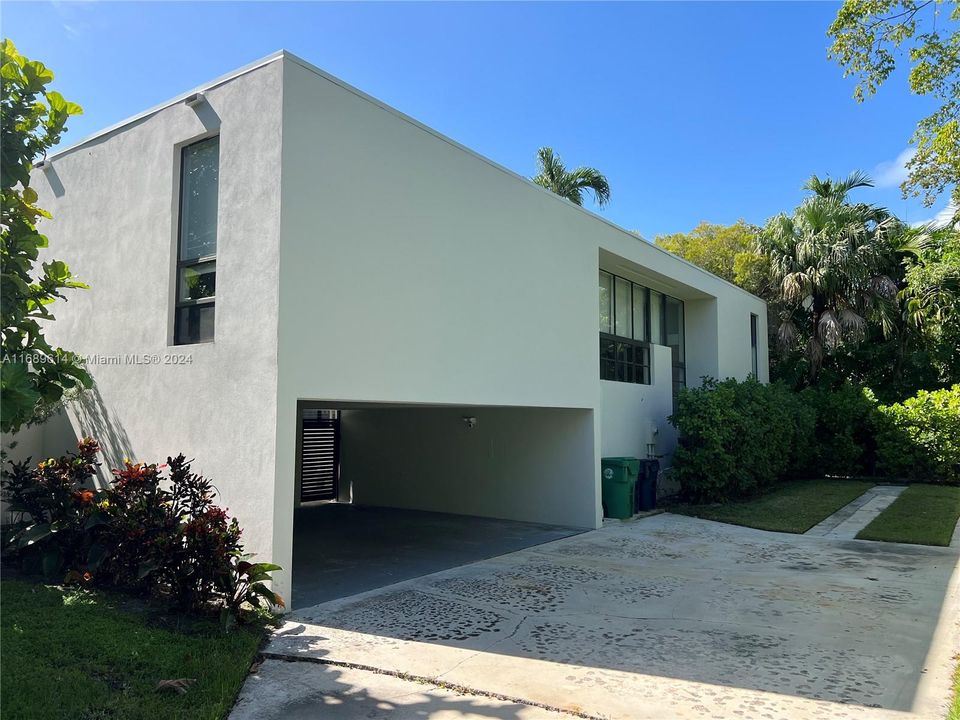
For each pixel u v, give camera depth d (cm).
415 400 757
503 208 937
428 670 463
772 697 415
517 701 412
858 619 589
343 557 871
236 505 633
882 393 2041
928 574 770
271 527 602
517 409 1196
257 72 658
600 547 938
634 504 1246
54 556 642
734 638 535
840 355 2125
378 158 731
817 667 468
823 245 1862
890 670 462
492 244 908
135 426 753
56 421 884
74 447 851
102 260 824
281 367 610
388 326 728
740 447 1361
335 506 1390
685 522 1170
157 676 423
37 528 636
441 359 800
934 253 1880
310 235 646
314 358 643
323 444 1459
